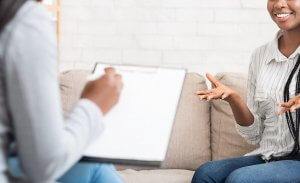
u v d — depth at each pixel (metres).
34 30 0.88
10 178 0.93
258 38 3.33
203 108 2.49
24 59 0.86
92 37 3.36
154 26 3.34
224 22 3.33
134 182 2.13
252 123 2.13
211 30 3.33
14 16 0.89
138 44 3.34
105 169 1.49
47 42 0.88
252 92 2.21
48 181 0.92
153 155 1.17
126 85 1.24
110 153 1.17
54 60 0.90
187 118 2.45
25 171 0.91
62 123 0.91
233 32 3.33
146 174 2.24
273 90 2.05
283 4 2.03
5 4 0.88
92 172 1.47
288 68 2.04
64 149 0.90
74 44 3.36
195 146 2.42
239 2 3.32
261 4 3.32
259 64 2.18
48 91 0.88
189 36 3.33
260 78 2.11
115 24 3.35
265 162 2.06
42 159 0.88
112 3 3.34
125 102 1.22
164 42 3.34
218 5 3.33
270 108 2.07
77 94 2.43
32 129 0.87
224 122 2.42
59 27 3.20
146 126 1.20
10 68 0.87
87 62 3.37
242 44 3.34
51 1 3.04
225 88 2.01
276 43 2.12
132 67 1.28
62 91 2.44
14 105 0.87
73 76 2.48
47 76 0.88
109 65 1.28
